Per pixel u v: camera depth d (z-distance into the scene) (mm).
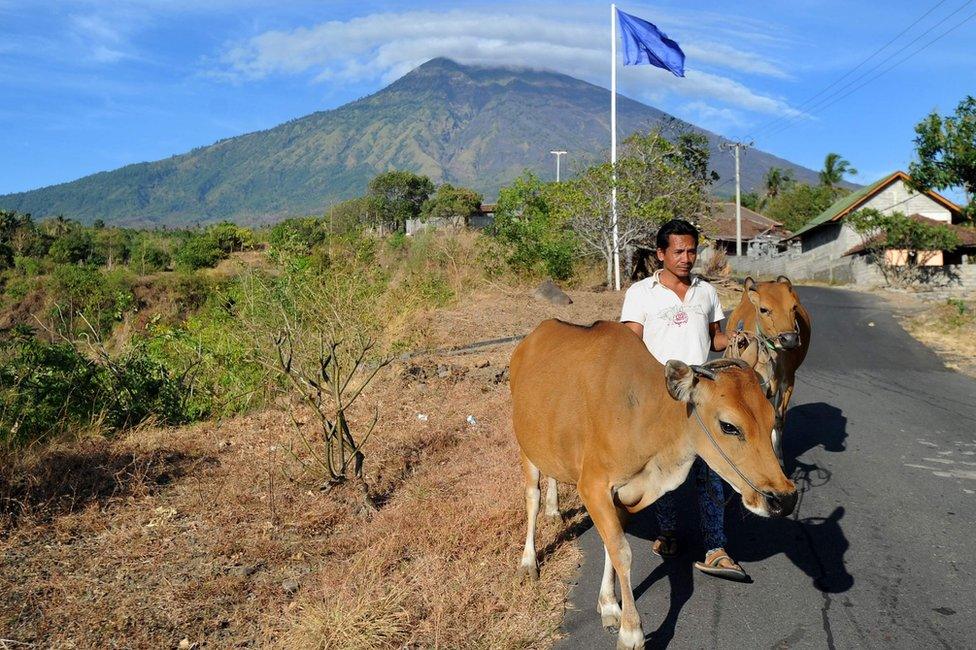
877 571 5047
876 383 11930
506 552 5320
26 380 8258
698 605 4684
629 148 26609
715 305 5176
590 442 4199
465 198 72625
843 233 46531
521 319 17094
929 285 34438
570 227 26141
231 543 5484
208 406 9555
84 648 4199
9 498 5906
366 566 5008
